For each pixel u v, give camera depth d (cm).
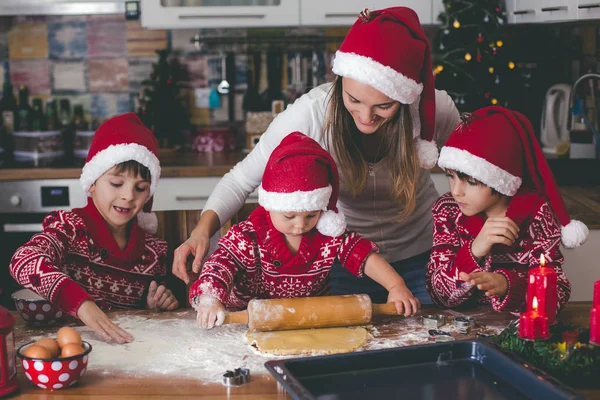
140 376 126
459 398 116
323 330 149
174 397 118
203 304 149
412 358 128
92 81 368
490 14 307
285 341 141
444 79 310
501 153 160
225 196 186
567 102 324
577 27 324
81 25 364
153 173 185
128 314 162
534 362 123
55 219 180
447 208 177
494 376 124
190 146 374
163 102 355
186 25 326
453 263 165
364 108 159
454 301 165
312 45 367
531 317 126
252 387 122
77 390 121
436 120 188
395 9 164
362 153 179
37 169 309
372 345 141
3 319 118
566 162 296
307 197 149
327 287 171
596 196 277
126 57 367
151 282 171
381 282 162
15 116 356
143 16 325
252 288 167
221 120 374
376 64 154
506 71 322
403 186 176
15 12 334
